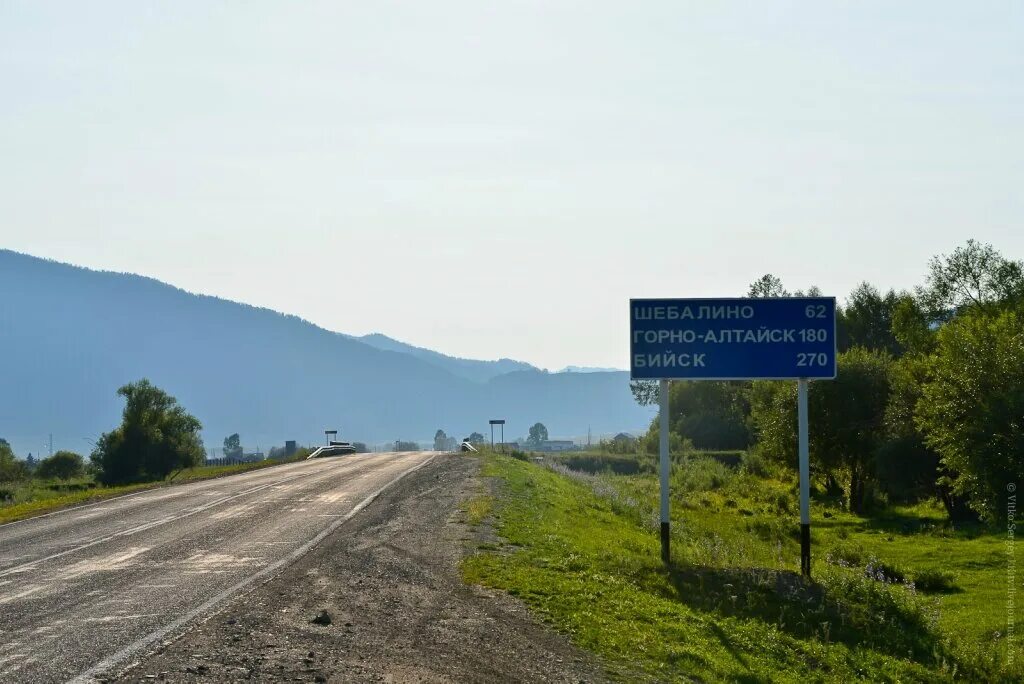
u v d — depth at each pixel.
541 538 20.69
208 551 18.23
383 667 10.34
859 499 50.12
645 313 21.23
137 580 15.05
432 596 14.23
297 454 63.16
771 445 53.78
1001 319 37.62
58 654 10.27
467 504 26.39
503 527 21.91
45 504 29.84
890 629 17.30
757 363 21.02
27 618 12.24
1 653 10.36
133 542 19.73
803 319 21.00
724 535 31.38
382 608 13.22
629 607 14.92
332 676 9.77
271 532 21.05
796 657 14.50
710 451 80.69
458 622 12.76
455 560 17.30
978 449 33.66
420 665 10.59
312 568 16.16
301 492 31.14
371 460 51.78
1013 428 33.16
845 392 50.50
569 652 12.02
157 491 33.84
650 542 23.95
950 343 37.84
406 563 16.88
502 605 14.00
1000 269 78.69
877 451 48.22
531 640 12.31
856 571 23.14
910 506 50.75
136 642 10.79
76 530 22.23
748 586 18.20
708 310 21.16
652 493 47.09
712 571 19.09
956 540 35.94
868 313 108.81
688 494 50.56
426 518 23.34
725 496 53.00
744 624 15.67
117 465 76.38
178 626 11.62
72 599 13.52
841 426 50.12
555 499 30.78
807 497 20.58
